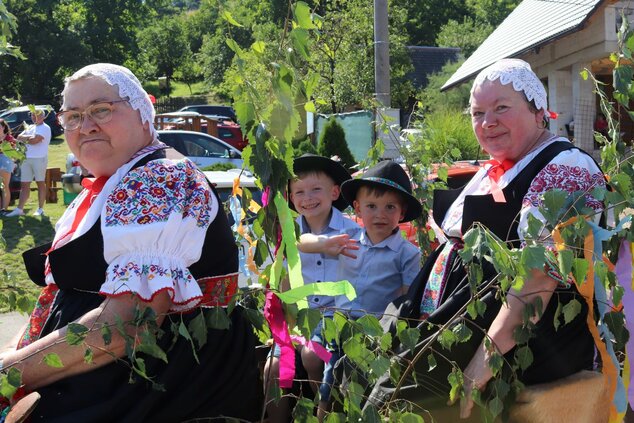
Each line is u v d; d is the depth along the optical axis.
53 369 2.12
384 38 12.35
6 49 2.99
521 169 2.61
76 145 2.32
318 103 2.65
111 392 2.14
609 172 2.66
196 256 2.20
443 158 4.50
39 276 2.64
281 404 2.87
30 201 12.73
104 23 53.16
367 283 3.30
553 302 2.49
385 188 3.28
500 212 2.59
